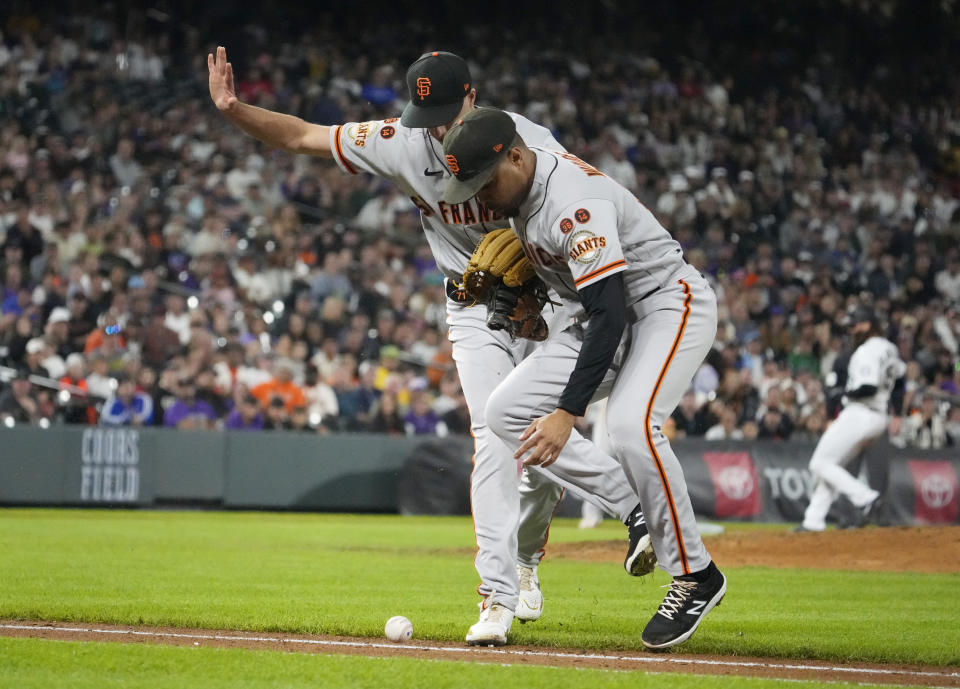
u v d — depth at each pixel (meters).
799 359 63.81
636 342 15.28
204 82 72.56
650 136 81.31
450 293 17.75
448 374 56.44
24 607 17.86
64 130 65.12
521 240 15.06
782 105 87.44
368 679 12.28
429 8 85.75
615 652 14.99
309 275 59.44
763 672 13.65
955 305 75.75
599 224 14.15
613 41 89.00
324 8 82.50
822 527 39.75
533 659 14.22
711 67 89.81
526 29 87.50
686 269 15.52
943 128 92.06
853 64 92.75
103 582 22.61
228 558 29.17
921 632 17.67
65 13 71.31
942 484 51.03
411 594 21.84
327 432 52.41
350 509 51.09
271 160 67.44
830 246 76.50
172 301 53.41
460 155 14.05
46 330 50.66
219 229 59.25
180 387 50.69
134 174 63.00
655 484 15.04
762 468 51.41
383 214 66.75
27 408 48.66
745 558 31.30
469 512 50.34
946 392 62.88
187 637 15.38
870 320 39.06
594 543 34.12
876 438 39.12
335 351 54.62
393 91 77.94
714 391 57.91
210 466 49.66
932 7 94.50
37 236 54.72
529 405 15.51
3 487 47.12
